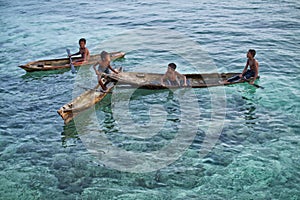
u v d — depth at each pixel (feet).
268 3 72.43
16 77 39.50
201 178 22.77
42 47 50.11
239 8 69.15
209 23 59.21
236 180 22.43
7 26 61.72
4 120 30.42
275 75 37.81
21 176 23.47
